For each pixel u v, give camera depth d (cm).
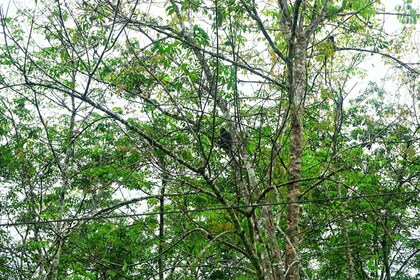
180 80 925
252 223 905
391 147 1412
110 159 1077
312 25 1005
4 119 1519
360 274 1781
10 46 1185
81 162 1266
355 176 1304
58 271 1566
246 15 1008
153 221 1545
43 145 1431
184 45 973
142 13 960
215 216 1173
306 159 1273
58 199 1533
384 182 1455
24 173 1415
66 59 877
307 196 1232
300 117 962
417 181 1340
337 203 1182
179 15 1006
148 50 971
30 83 835
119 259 1491
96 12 875
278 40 1032
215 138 937
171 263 1394
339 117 977
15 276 1463
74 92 865
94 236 1445
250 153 1046
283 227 1316
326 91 930
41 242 1315
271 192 981
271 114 922
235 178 944
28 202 1464
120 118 855
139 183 1151
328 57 970
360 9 1065
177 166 1031
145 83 953
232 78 876
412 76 1267
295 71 962
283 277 892
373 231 1388
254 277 1208
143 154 862
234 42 891
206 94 936
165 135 896
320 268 1766
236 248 919
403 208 1407
